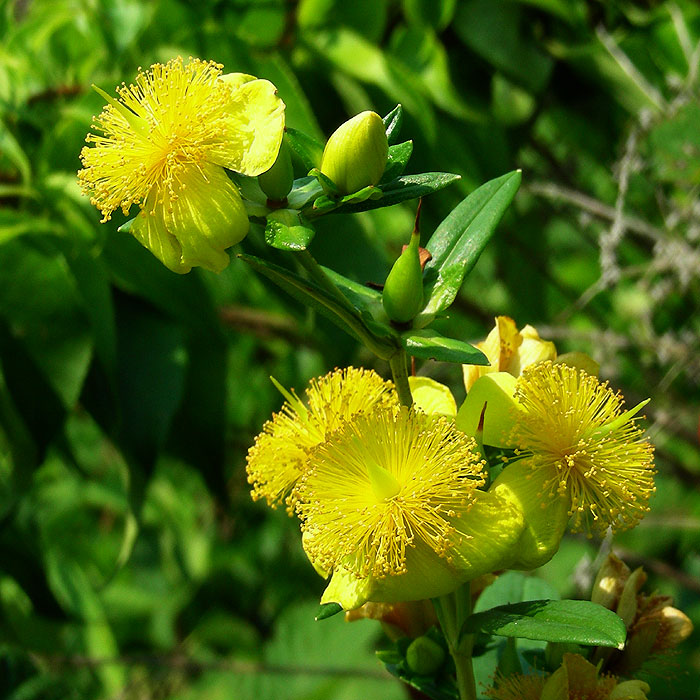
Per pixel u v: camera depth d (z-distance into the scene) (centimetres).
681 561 38
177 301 28
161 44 29
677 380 35
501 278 37
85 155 14
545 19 31
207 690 43
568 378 14
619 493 14
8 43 29
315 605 45
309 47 30
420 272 14
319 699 41
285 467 15
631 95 31
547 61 31
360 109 30
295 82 27
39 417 27
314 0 30
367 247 27
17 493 28
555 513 14
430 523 13
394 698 41
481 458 14
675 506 36
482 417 14
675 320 35
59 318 27
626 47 33
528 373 14
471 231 15
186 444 29
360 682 41
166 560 47
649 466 14
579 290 43
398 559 13
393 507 13
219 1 30
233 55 27
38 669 35
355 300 15
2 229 26
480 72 32
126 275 27
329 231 27
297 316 28
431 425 14
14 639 35
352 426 14
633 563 32
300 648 43
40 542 37
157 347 28
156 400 27
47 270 27
